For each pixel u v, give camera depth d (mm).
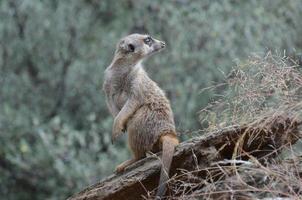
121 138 15531
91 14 18344
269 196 5641
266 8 16141
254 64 6344
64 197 14891
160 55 16094
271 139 6129
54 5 18094
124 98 7352
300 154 6070
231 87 7094
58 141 15141
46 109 17672
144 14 17375
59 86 17828
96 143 15102
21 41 17938
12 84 17609
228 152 6270
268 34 15406
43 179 15617
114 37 17359
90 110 17219
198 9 16438
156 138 6762
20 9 17875
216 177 6066
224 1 16156
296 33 16031
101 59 17391
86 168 14617
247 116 6246
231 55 15398
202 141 6172
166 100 7004
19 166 15461
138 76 7223
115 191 6305
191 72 15766
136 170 6352
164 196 6137
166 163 6152
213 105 6676
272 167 5781
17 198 16047
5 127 16125
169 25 16672
